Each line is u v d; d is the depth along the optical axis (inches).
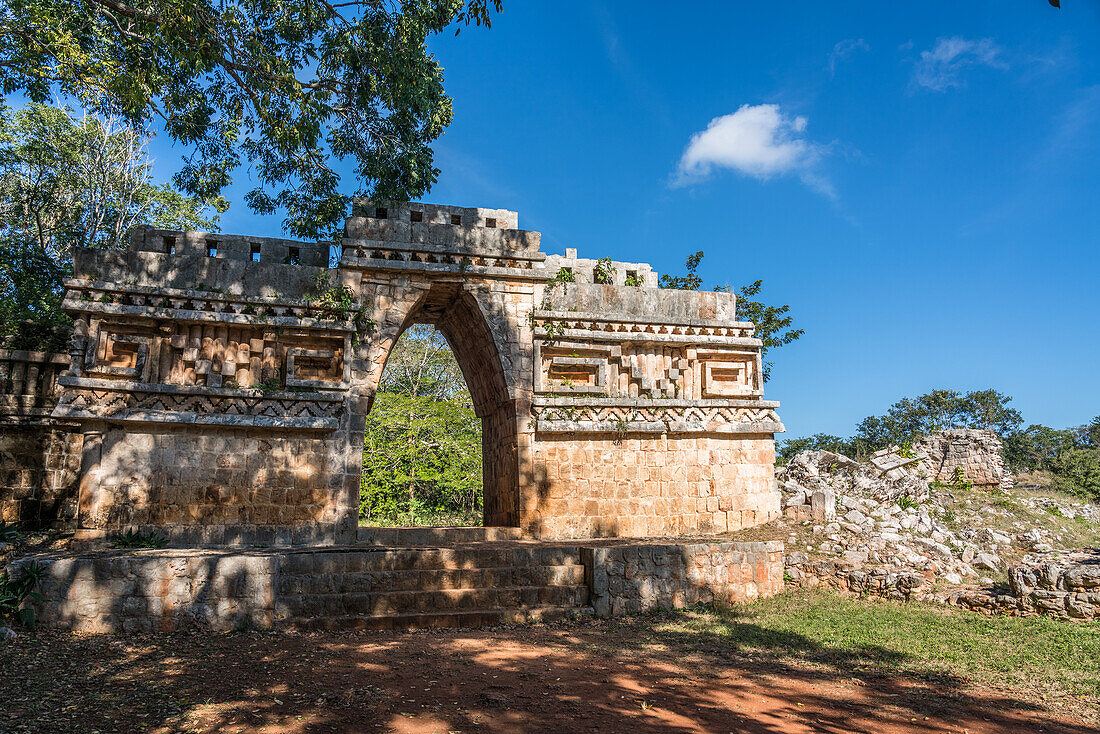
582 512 636.7
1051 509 741.3
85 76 527.8
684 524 653.3
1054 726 263.4
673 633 410.3
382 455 999.0
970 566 560.4
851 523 614.2
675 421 661.3
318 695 268.2
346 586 430.0
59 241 949.2
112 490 538.0
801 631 411.2
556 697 279.3
